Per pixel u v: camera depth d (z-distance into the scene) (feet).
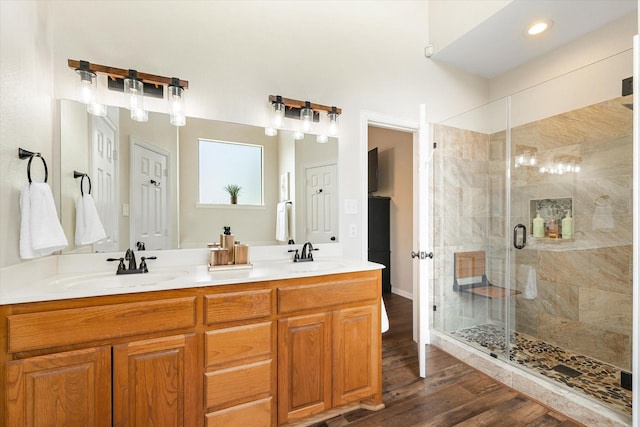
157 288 3.97
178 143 6.02
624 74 6.58
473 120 9.33
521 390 6.15
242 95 6.51
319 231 7.33
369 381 5.54
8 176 3.77
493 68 9.55
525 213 8.61
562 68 8.26
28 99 4.31
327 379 5.15
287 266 6.17
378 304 5.71
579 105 7.41
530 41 8.09
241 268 5.66
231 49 6.39
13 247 3.86
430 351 8.20
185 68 5.99
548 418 5.31
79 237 5.22
